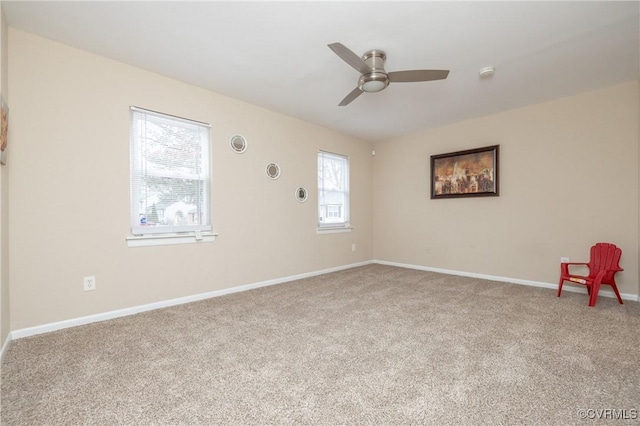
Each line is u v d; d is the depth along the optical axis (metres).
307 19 2.13
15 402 1.50
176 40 2.40
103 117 2.65
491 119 4.20
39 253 2.34
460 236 4.55
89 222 2.57
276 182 4.07
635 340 2.18
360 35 2.31
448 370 1.79
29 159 2.29
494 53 2.59
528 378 1.69
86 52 2.56
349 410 1.43
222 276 3.48
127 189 2.79
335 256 4.95
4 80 2.03
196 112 3.26
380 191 5.63
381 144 5.59
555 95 3.54
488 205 4.25
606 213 3.36
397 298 3.32
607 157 3.34
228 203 3.54
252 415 1.40
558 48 2.52
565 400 1.50
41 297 2.35
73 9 2.02
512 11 2.04
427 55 2.62
